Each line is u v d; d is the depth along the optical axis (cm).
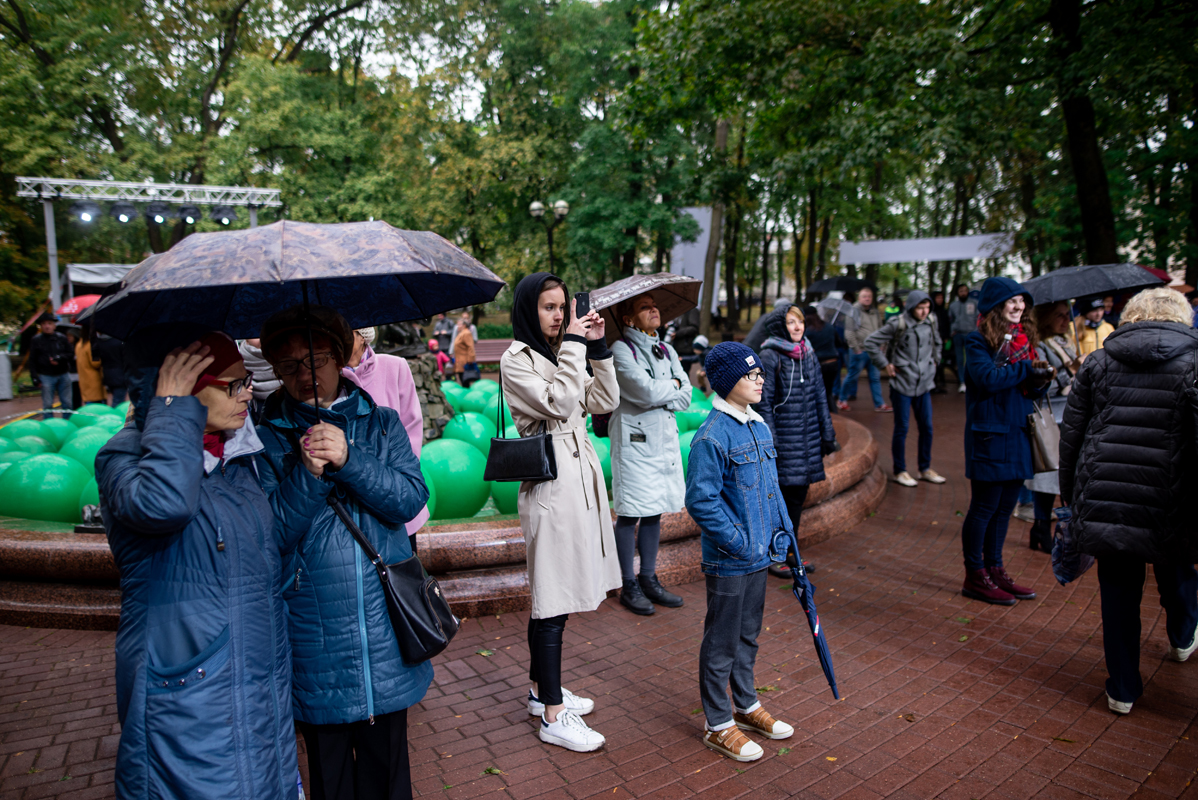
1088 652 403
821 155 1223
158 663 179
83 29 2327
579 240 2391
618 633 439
